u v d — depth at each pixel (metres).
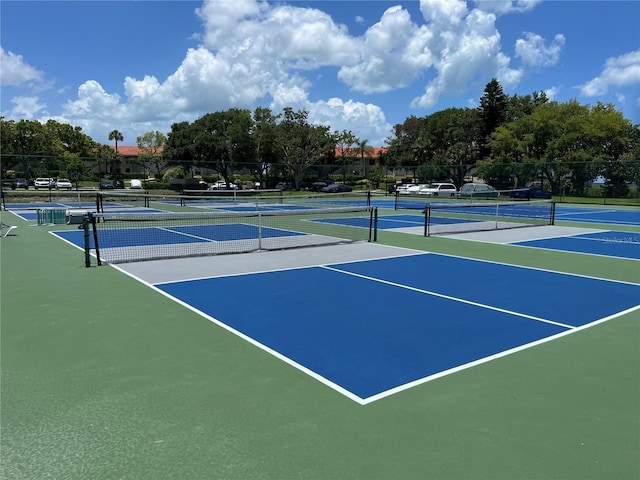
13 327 6.28
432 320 6.71
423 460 3.38
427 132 77.50
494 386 4.61
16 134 65.75
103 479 3.15
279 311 7.06
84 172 38.50
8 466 3.29
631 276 9.89
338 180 52.31
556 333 6.23
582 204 36.06
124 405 4.16
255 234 16.55
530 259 11.85
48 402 4.21
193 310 7.08
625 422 3.96
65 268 10.18
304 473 3.22
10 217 22.36
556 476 3.23
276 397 4.33
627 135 49.22
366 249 13.18
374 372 4.92
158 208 28.09
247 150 49.91
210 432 3.73
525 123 54.47
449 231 17.66
